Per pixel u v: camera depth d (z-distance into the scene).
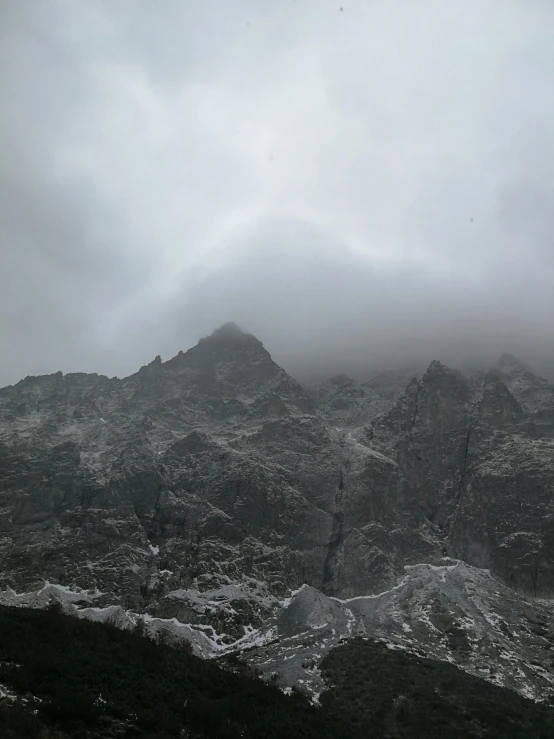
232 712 112.88
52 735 85.81
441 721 137.00
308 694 148.25
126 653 126.94
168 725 97.19
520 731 133.75
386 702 144.88
